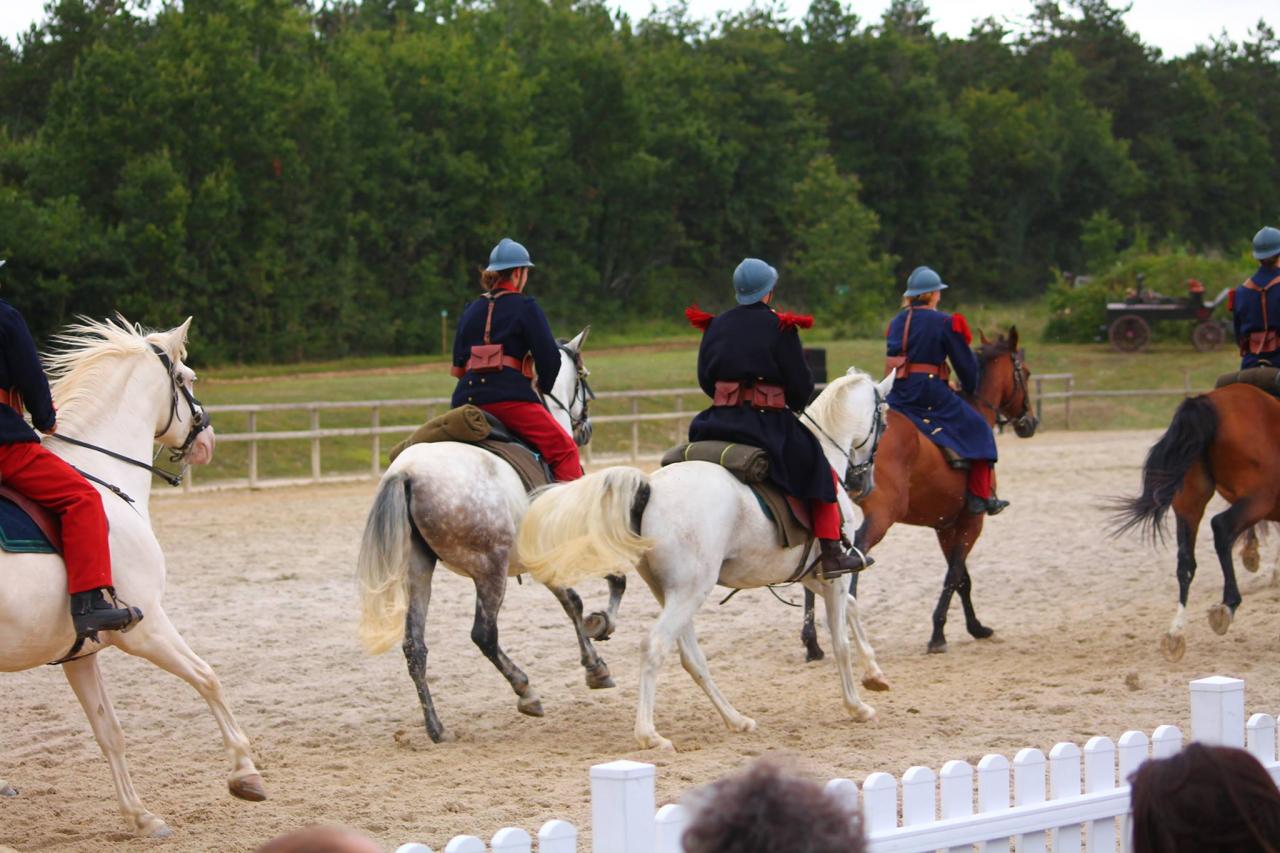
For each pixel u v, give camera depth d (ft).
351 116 224.33
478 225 238.27
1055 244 355.15
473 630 30.78
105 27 222.89
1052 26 414.41
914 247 329.52
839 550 29.53
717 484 28.07
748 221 292.81
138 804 23.26
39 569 21.61
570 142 258.37
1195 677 34.76
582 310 254.68
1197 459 37.01
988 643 41.32
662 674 37.70
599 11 312.29
